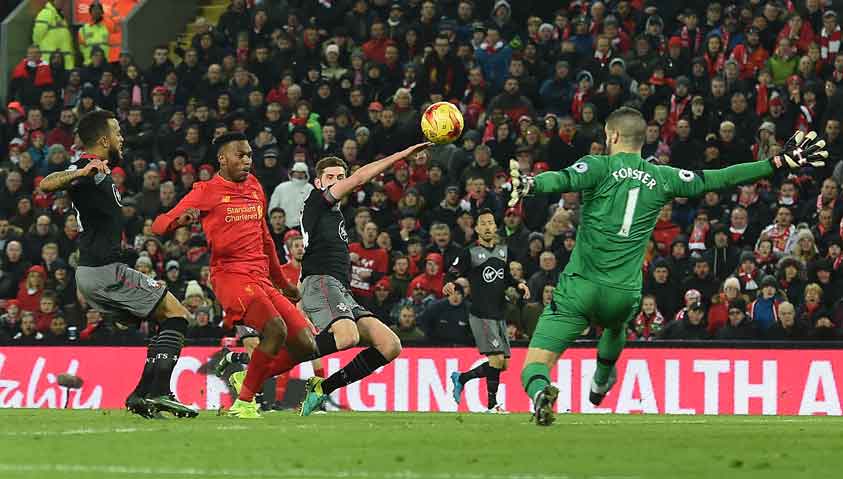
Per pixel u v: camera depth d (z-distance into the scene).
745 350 40.62
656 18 57.69
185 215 28.05
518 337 44.97
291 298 30.44
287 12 65.75
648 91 54.72
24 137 63.59
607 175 24.09
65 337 46.97
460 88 58.41
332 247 30.11
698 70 55.06
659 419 34.16
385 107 57.44
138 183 58.06
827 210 47.50
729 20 56.62
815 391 40.12
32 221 56.22
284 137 57.62
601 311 24.45
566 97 56.81
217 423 26.81
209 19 73.56
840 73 53.88
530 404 42.16
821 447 20.59
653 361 41.19
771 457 18.62
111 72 64.38
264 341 28.98
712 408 40.75
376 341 30.86
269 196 54.78
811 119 53.12
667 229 49.12
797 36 56.09
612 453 19.09
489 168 52.47
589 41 58.38
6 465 17.30
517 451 19.41
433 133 27.52
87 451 19.25
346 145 54.53
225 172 28.92
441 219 51.19
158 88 62.28
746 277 45.25
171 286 49.38
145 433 23.11
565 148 53.03
